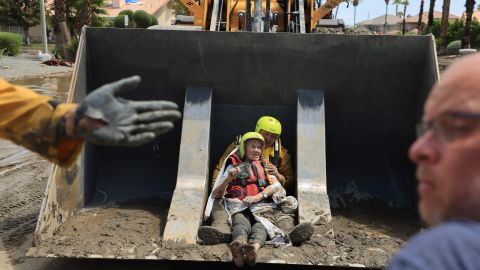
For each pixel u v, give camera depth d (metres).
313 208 4.84
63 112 1.63
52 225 4.62
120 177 5.77
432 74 5.23
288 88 5.62
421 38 5.42
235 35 5.43
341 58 5.49
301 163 5.19
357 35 5.42
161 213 5.23
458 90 1.14
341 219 5.23
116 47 5.52
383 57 5.48
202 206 4.84
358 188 5.70
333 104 5.70
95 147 5.70
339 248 4.44
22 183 6.95
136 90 5.66
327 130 5.79
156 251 4.30
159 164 5.85
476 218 1.14
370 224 5.16
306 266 4.47
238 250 4.09
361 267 4.14
